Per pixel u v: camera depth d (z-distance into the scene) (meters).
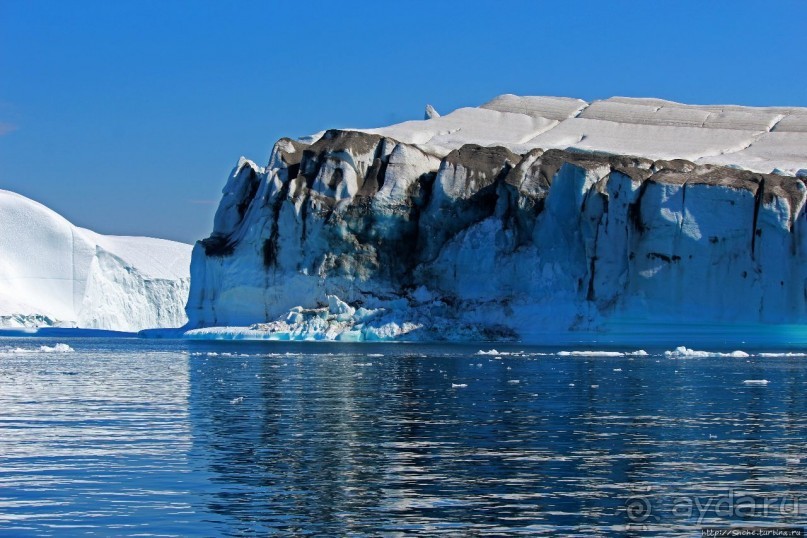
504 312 162.88
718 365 100.50
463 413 59.09
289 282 172.88
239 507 35.78
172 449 46.31
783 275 151.25
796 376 85.88
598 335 154.62
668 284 153.25
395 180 173.62
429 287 170.75
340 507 35.75
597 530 33.12
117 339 189.12
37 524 33.81
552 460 43.75
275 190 178.50
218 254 180.75
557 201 164.38
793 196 153.00
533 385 77.19
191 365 102.44
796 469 41.94
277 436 50.06
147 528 33.31
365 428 52.81
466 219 172.25
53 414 59.03
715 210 152.50
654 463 43.09
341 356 118.19
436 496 37.31
